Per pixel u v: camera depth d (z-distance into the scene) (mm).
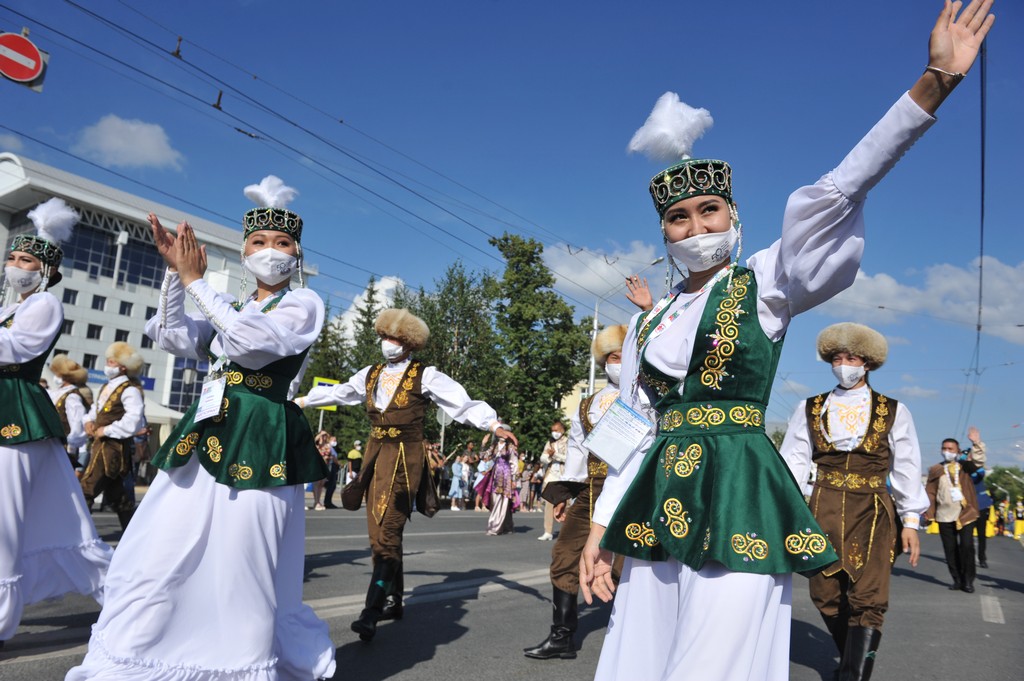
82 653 4156
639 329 2551
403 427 5246
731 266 2400
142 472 20859
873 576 4473
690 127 2537
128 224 48844
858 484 4672
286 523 3254
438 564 8766
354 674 4121
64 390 8430
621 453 2459
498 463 13617
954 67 1815
